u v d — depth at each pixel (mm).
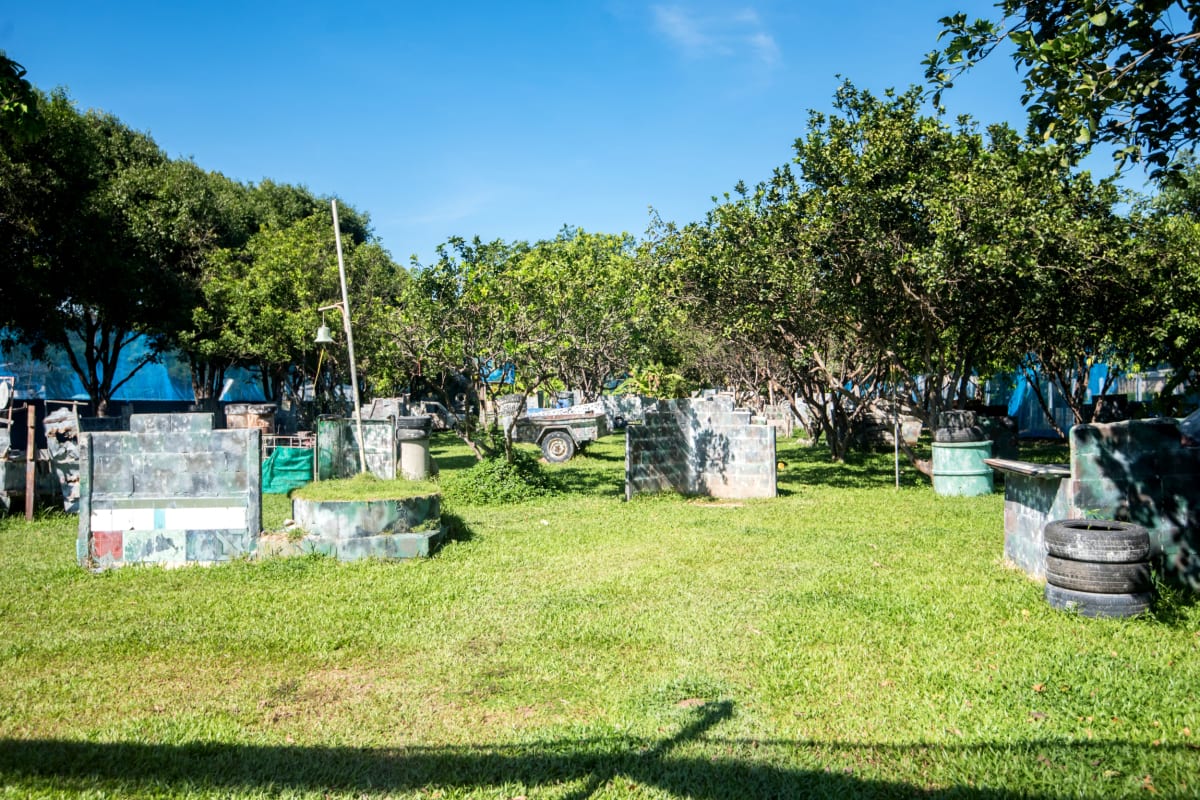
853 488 17203
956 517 12734
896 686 5461
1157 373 22719
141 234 26297
